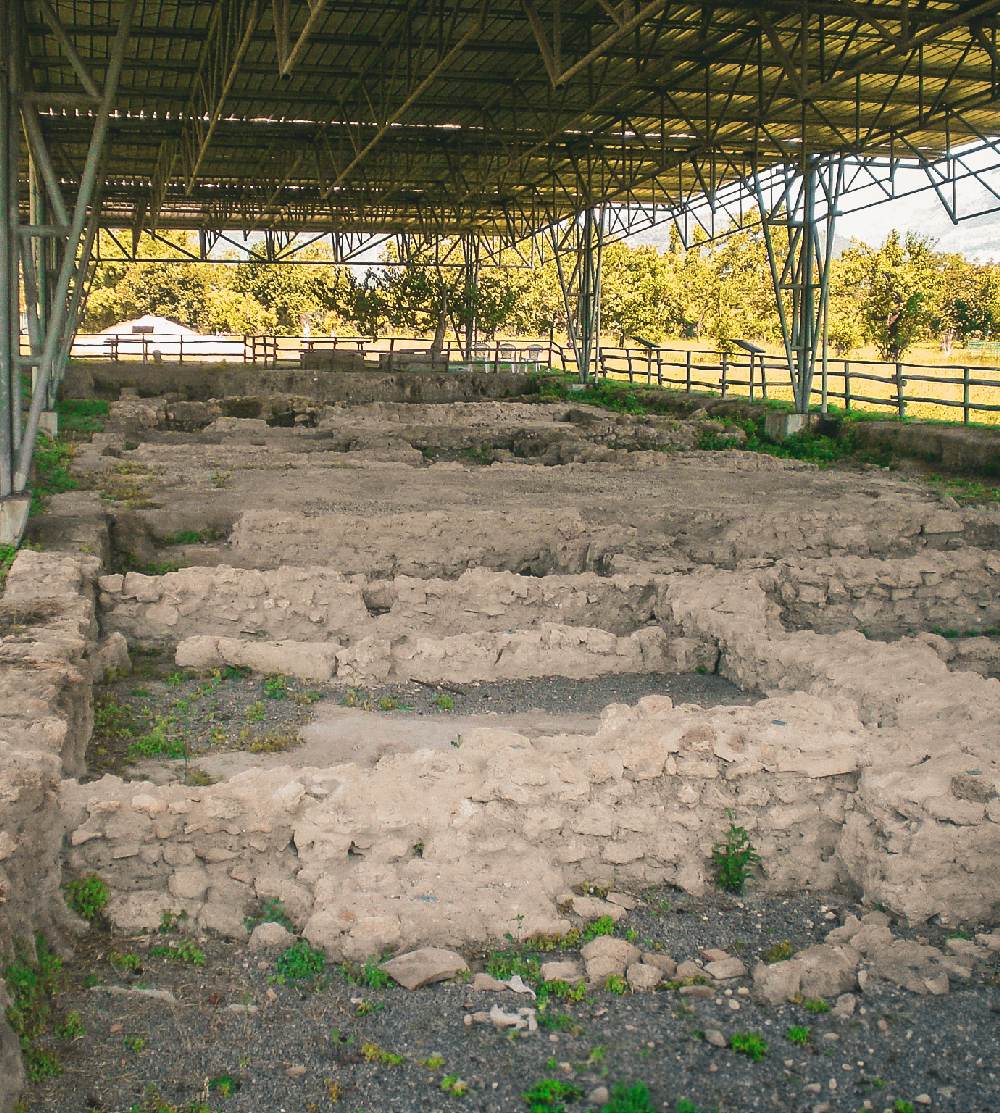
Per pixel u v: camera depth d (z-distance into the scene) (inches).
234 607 412.8
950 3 628.7
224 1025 201.8
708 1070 192.9
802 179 966.4
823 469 794.8
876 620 453.7
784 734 259.1
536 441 882.8
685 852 254.1
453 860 241.3
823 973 216.1
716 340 1855.3
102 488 597.9
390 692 376.8
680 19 668.1
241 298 2336.4
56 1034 195.2
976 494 658.2
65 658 302.4
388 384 1314.0
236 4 609.3
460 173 1226.0
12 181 484.1
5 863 203.3
